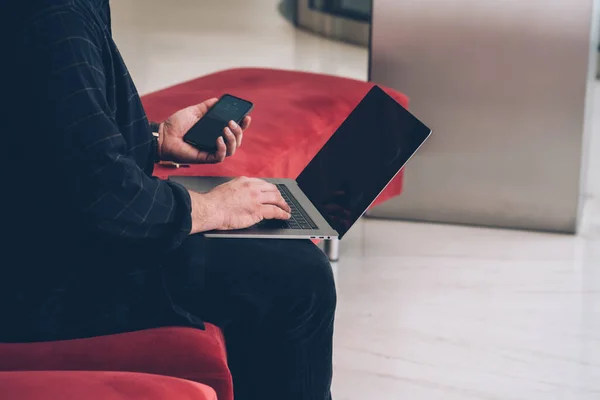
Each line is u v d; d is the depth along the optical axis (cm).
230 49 691
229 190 165
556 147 345
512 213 357
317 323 157
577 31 332
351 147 199
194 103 288
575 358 256
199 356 142
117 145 137
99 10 147
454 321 278
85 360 140
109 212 136
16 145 134
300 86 321
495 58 342
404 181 363
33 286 146
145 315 150
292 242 166
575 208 350
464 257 329
